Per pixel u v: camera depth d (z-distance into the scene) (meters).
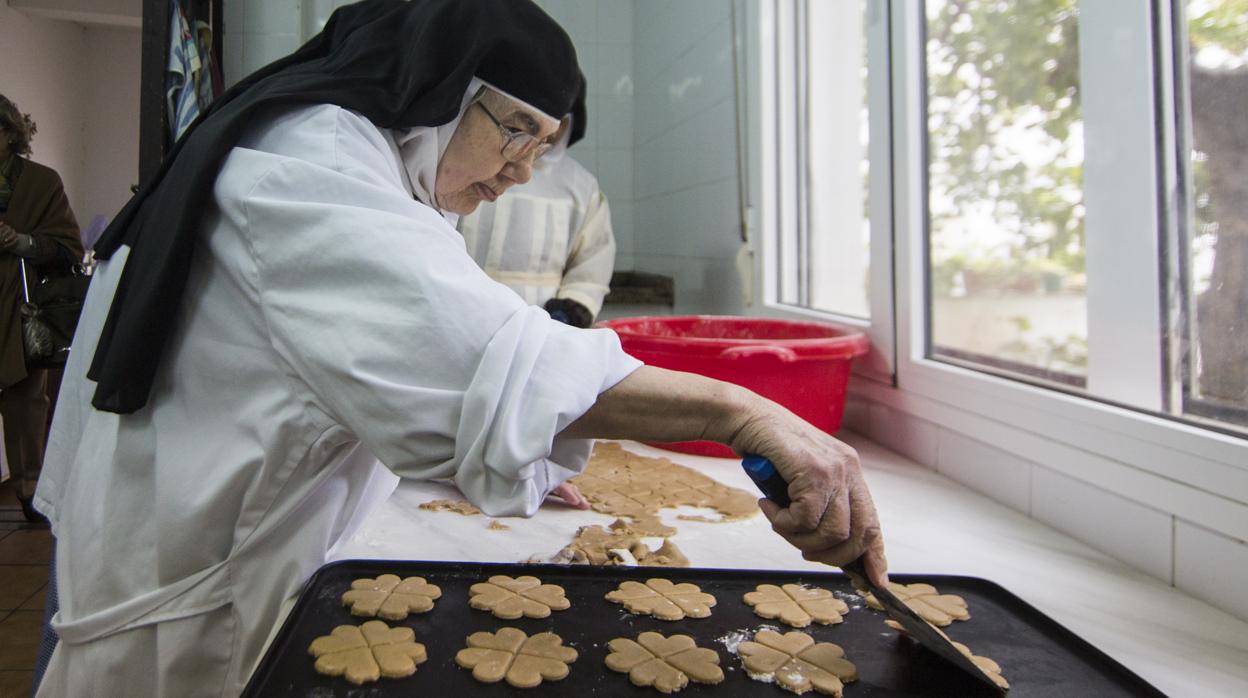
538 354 0.63
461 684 0.62
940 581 0.83
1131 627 0.78
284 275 0.66
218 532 0.80
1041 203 1.37
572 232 2.20
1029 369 1.24
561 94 0.82
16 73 3.69
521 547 0.99
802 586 0.82
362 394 0.63
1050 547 0.99
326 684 0.62
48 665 0.86
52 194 2.71
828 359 1.37
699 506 1.15
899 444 1.47
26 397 2.74
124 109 4.41
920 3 1.36
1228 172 0.85
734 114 2.21
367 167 0.70
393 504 1.14
